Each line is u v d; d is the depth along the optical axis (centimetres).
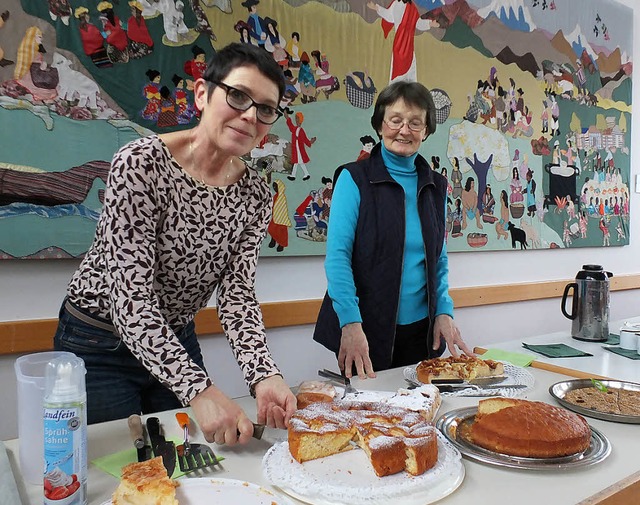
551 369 143
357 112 251
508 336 329
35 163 176
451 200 287
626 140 381
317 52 237
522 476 78
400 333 169
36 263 182
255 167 223
